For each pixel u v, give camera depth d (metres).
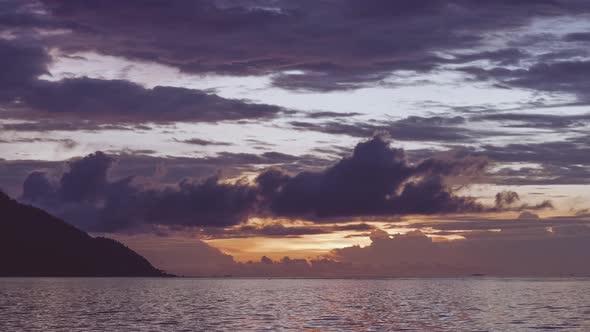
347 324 87.81
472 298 159.88
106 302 136.00
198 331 78.31
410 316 101.38
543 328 82.31
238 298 159.75
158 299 151.50
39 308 114.44
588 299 152.00
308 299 155.75
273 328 82.38
